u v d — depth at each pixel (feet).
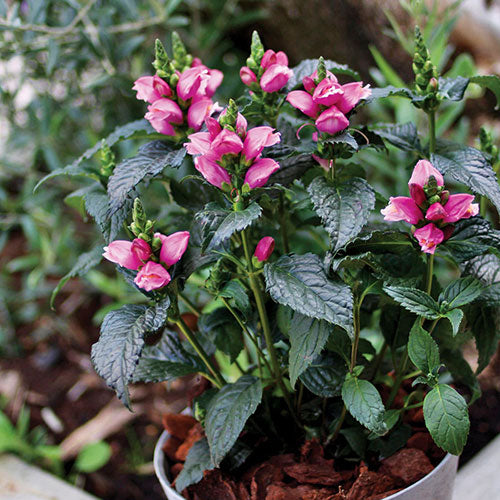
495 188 2.41
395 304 2.55
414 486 2.45
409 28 4.38
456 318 2.29
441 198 2.28
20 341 5.21
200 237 2.63
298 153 2.45
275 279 2.36
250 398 2.52
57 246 5.01
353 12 4.47
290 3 4.62
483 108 4.58
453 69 3.80
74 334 5.14
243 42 5.40
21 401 4.55
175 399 4.31
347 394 2.42
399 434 2.62
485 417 3.52
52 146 4.96
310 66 2.65
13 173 5.33
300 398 2.72
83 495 3.43
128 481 3.78
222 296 2.50
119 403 4.37
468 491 3.13
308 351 2.36
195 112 2.50
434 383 2.35
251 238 2.72
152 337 4.45
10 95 4.16
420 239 2.28
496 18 4.49
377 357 2.80
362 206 2.34
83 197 2.66
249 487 2.61
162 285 2.35
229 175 2.36
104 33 3.72
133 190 2.53
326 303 2.29
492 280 2.49
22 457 3.87
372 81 4.72
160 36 4.87
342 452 2.66
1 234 5.18
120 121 4.91
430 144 2.56
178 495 2.56
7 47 3.71
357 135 2.55
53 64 3.51
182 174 3.92
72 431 4.22
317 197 2.38
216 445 2.48
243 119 2.35
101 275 4.58
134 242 2.34
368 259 2.36
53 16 4.13
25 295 5.27
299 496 2.51
